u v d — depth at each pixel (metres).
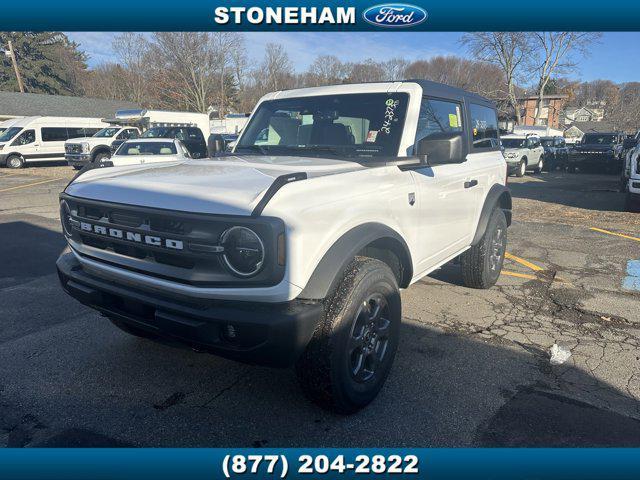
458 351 3.88
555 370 3.59
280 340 2.38
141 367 3.60
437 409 3.09
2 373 3.50
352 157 3.52
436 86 4.04
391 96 3.73
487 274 5.21
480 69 48.34
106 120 25.06
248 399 3.19
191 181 2.73
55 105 38.91
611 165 21.83
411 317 4.55
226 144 4.53
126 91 61.59
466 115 4.56
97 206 2.79
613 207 11.42
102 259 2.87
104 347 3.91
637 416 3.02
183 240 2.44
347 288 2.74
